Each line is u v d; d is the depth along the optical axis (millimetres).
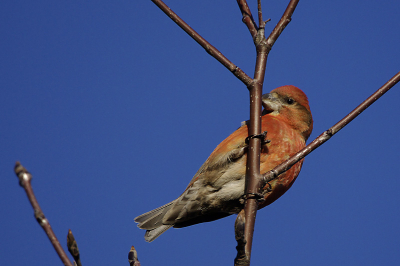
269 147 9266
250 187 6570
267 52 7359
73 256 4656
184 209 9414
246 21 7656
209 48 7094
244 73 7125
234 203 9266
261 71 7223
